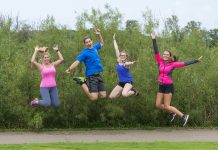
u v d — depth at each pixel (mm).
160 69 17328
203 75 20547
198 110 19859
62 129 18906
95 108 19516
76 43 19875
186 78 20109
